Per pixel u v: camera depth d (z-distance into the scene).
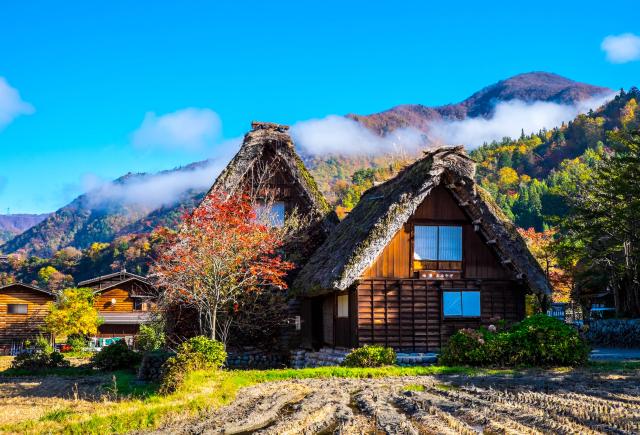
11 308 49.00
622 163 29.58
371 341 20.39
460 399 12.30
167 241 23.28
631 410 10.78
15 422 11.77
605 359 19.45
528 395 12.45
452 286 21.36
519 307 21.88
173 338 24.92
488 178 136.12
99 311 51.16
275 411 11.59
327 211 27.94
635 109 141.00
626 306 33.44
